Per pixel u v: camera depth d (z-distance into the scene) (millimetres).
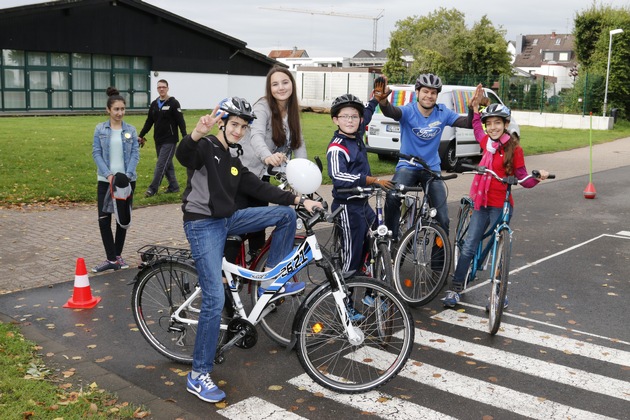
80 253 7492
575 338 5258
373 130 15547
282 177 5297
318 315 4203
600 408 4062
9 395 3902
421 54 49031
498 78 35781
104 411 3801
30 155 15297
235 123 4047
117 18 32250
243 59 37938
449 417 3912
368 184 5074
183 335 4582
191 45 35344
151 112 10961
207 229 4051
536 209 11156
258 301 4309
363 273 5254
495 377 4492
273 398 4129
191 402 4059
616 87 34219
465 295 6348
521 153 5434
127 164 6832
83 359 4602
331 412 3953
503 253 5184
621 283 6809
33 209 10000
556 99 35438
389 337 4438
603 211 11031
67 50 30797
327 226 9039
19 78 29750
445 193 6172
